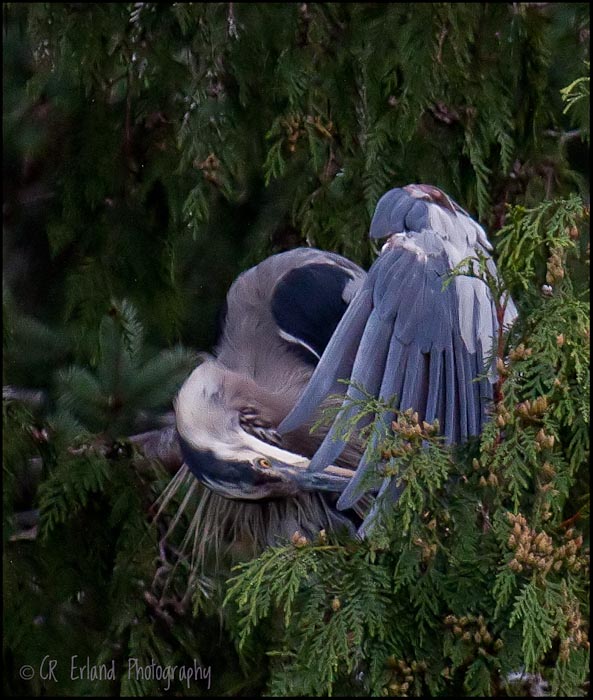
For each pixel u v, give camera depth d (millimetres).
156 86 8305
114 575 7953
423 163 8258
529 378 6090
